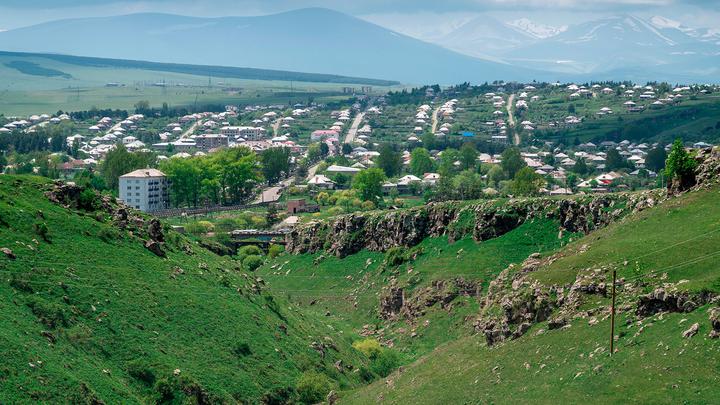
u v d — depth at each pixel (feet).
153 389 611.88
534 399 506.07
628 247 617.62
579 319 564.71
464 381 579.89
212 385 643.45
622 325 527.81
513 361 567.59
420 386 610.65
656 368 472.85
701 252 570.46
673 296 513.04
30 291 627.46
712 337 468.34
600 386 484.33
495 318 636.48
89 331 624.18
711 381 445.78
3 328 564.71
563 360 531.50
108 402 558.97
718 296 495.00
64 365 566.77
